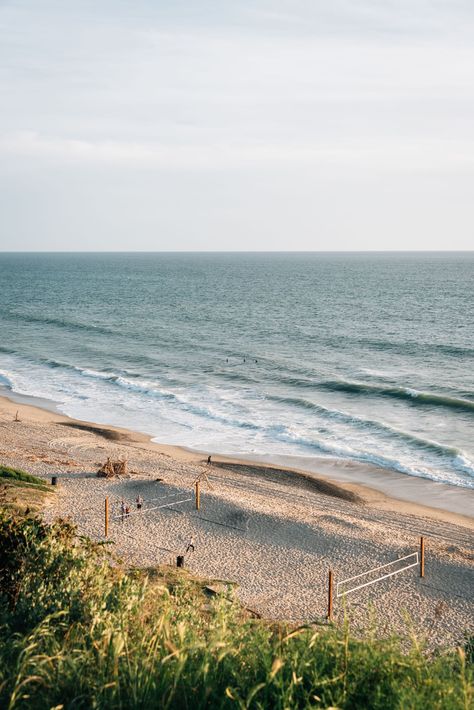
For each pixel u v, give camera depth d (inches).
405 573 1060.5
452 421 2020.2
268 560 1107.3
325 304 5487.2
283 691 258.5
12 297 6353.3
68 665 283.3
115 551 1101.7
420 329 3939.5
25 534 437.1
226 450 1806.1
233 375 2704.2
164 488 1451.8
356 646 307.7
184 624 319.9
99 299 6117.1
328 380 2556.6
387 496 1466.5
